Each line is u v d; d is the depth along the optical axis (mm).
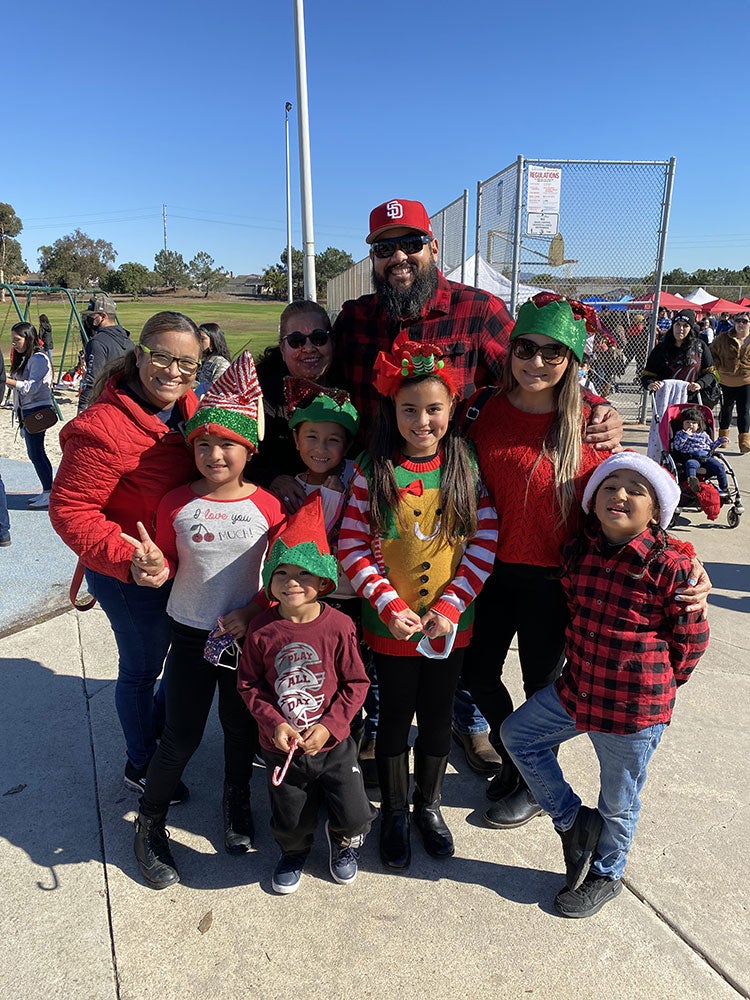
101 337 6469
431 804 2611
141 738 2709
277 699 2219
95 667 3738
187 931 2193
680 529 6422
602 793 2240
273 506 2326
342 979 2035
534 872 2469
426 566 2268
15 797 2775
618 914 2277
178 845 2576
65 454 2277
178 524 2227
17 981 2020
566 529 2307
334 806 2268
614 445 2373
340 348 2965
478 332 2857
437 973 2059
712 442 6496
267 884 2395
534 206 9633
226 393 2178
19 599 4512
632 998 1985
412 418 2166
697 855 2521
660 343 9016
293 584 2129
